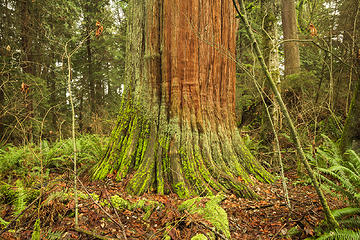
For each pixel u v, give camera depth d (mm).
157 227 2650
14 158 4348
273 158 6270
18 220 2381
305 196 3963
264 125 7414
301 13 14320
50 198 2432
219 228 2562
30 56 9961
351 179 2904
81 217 2568
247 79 10641
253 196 3873
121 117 4684
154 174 3965
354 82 7789
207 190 3766
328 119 6859
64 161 4715
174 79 4387
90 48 15594
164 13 4410
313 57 11602
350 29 7926
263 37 7711
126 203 3049
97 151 5707
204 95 4656
